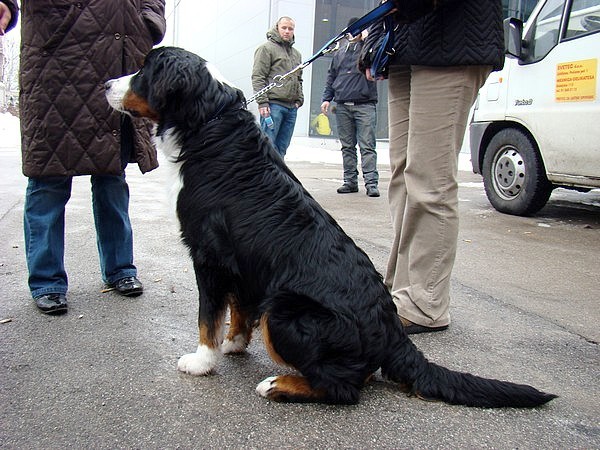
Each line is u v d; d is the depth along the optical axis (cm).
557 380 260
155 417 214
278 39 748
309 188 859
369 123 768
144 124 326
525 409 231
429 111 283
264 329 234
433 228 295
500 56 275
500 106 657
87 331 290
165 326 301
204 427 209
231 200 242
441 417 222
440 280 304
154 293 352
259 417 217
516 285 400
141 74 265
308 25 1898
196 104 251
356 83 760
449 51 270
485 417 224
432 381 231
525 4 1645
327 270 231
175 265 414
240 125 256
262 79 747
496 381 231
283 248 234
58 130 296
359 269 240
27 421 207
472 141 709
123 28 304
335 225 255
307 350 222
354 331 223
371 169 777
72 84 294
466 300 366
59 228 322
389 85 323
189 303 337
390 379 240
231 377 251
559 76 581
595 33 547
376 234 541
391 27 292
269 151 259
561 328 323
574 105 567
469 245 511
